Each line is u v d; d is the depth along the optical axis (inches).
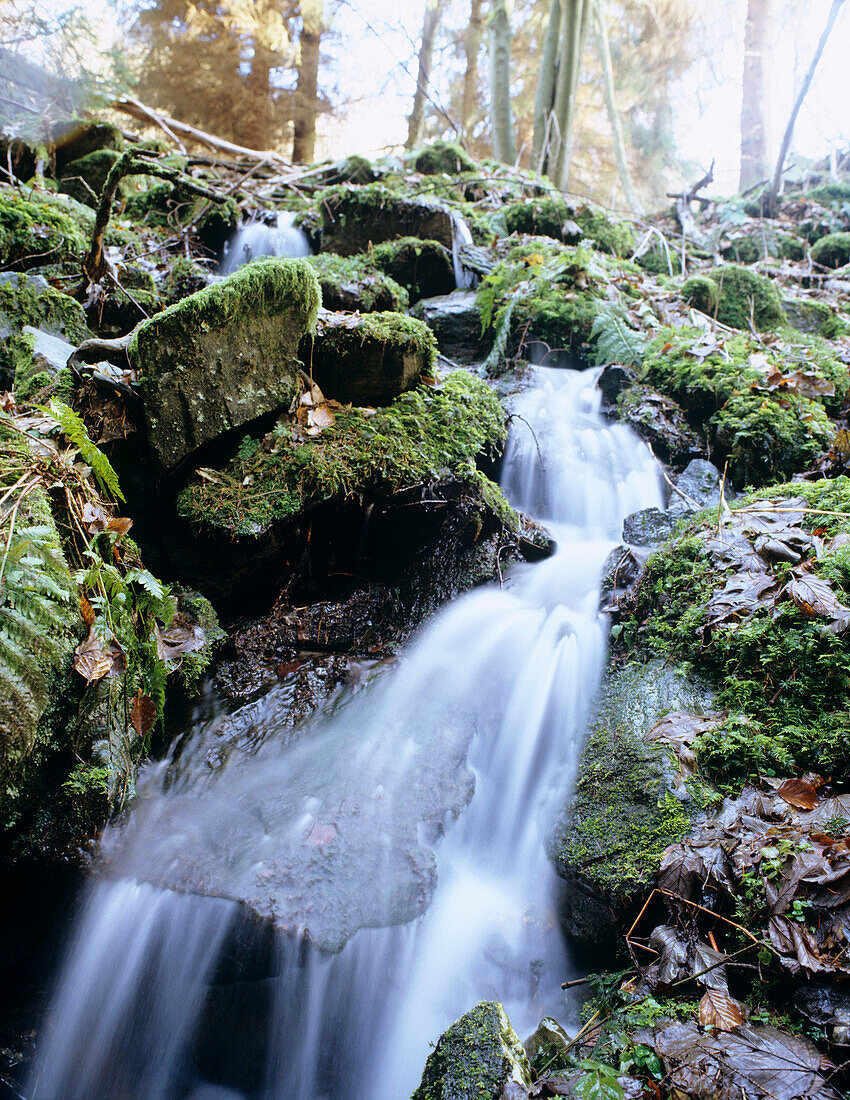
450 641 114.0
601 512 144.2
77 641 75.3
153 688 85.6
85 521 82.8
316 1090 73.7
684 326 185.9
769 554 96.5
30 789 73.6
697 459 144.2
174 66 421.4
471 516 124.2
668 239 290.8
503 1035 59.8
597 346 179.3
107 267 148.3
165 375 102.4
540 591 121.3
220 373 106.7
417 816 84.6
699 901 68.2
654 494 141.9
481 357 189.3
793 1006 58.0
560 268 194.2
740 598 91.2
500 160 354.9
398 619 117.9
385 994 75.5
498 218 248.1
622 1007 65.2
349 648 113.7
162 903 74.7
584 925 74.2
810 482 120.6
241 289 104.5
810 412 141.2
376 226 213.6
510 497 151.3
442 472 118.4
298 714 101.2
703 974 62.8
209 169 269.3
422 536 123.0
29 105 230.8
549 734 96.4
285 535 109.7
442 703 102.2
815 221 301.9
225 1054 75.0
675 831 74.1
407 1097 70.4
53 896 77.2
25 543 66.9
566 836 80.6
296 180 264.5
